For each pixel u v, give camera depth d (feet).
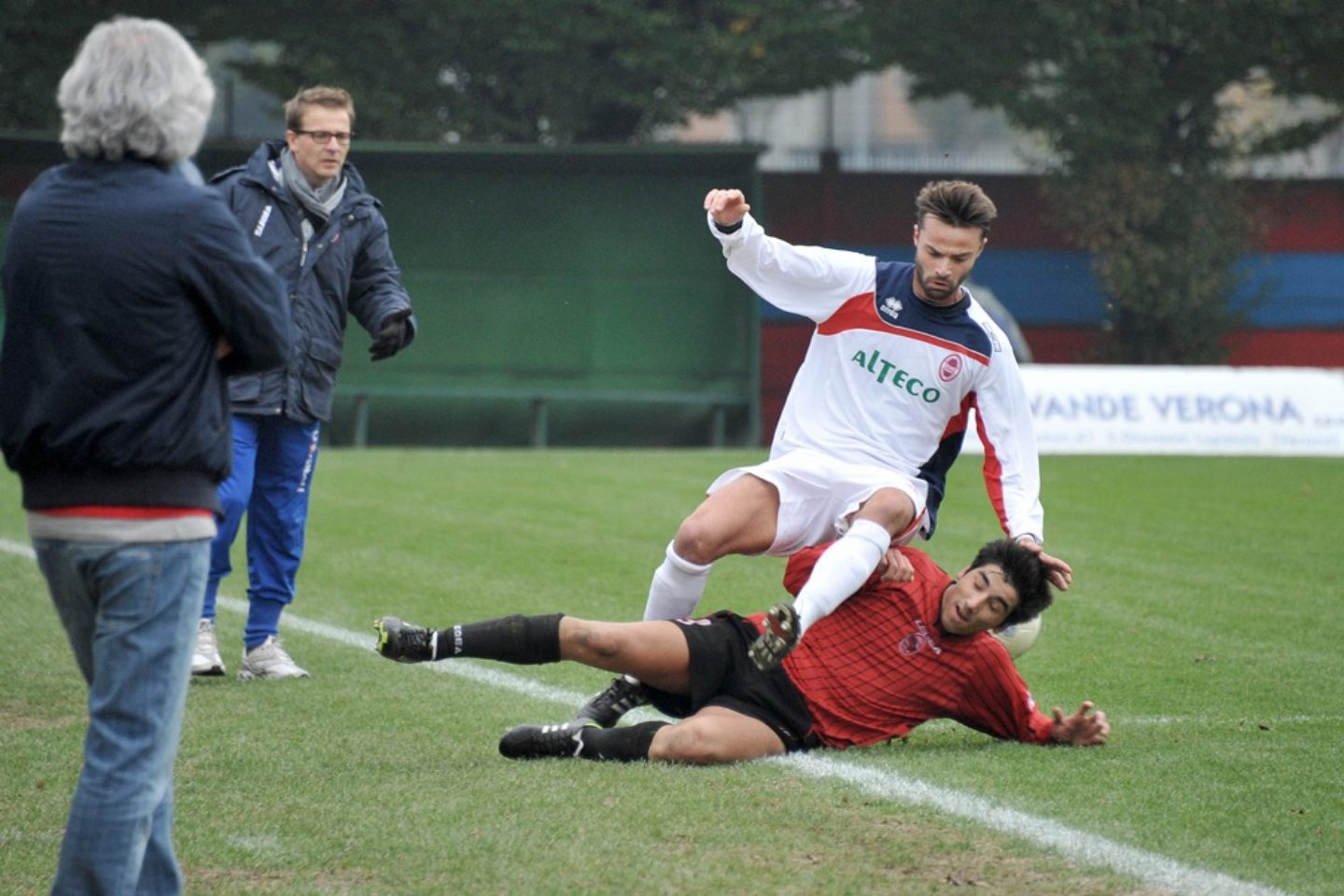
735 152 219.41
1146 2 250.16
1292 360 294.25
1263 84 270.46
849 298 63.00
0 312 163.02
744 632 59.31
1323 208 291.38
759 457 193.47
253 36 246.06
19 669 75.10
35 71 237.66
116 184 36.99
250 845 47.16
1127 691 74.33
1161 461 188.44
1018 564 59.31
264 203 73.10
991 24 254.06
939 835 48.52
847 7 258.16
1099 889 43.98
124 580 36.76
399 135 245.86
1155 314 271.69
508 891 43.27
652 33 242.37
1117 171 262.67
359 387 221.05
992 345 62.90
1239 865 46.39
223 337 38.32
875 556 58.80
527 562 111.04
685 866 45.21
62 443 36.42
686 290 225.97
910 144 323.98
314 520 130.62
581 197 223.92
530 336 225.15
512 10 240.94
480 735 62.44
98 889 36.88
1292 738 64.13
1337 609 98.12
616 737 57.41
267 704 68.39
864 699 59.82
